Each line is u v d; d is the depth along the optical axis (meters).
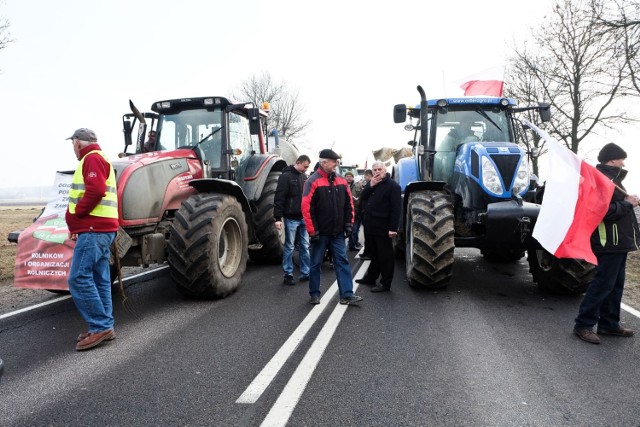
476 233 5.76
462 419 2.60
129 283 6.29
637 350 3.68
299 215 6.21
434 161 6.62
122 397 2.89
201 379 3.14
